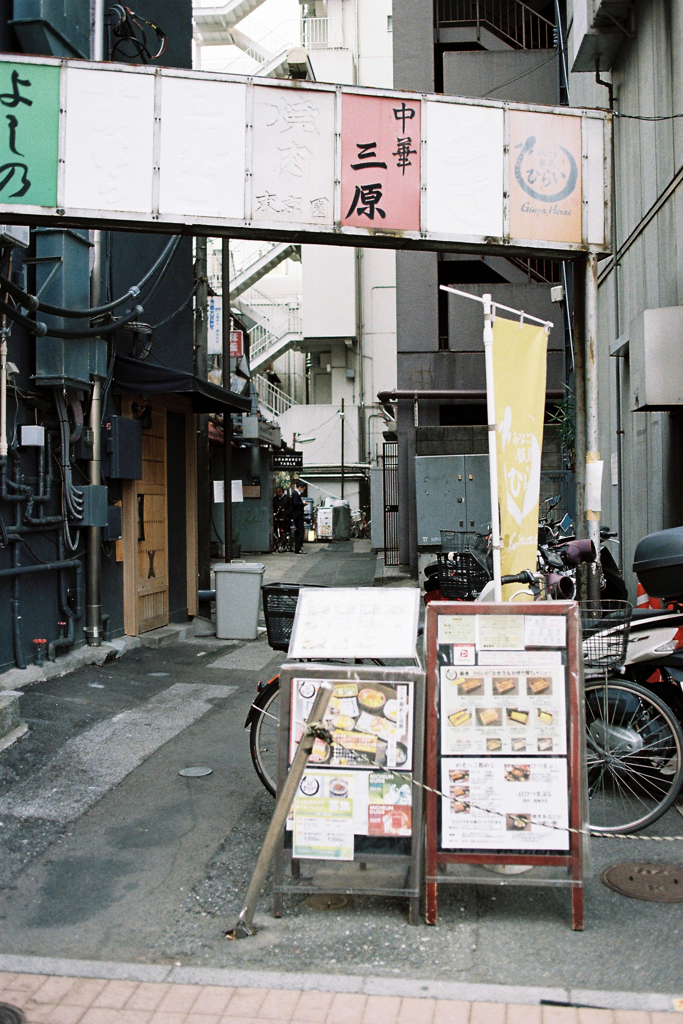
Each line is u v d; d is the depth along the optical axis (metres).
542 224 6.35
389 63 31.50
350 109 6.05
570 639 3.54
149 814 4.80
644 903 3.74
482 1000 2.98
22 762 5.34
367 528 31.48
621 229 10.83
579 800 3.50
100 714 6.56
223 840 4.46
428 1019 2.87
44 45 7.34
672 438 8.59
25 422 7.39
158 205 5.80
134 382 9.05
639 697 4.48
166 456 10.57
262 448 23.45
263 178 5.95
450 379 16.72
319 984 3.10
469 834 3.51
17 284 7.26
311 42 32.12
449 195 6.19
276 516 25.28
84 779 5.24
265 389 34.47
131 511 9.40
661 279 8.93
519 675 3.55
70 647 8.09
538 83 16.58
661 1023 2.83
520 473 5.04
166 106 5.82
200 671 8.34
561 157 6.38
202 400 11.00
